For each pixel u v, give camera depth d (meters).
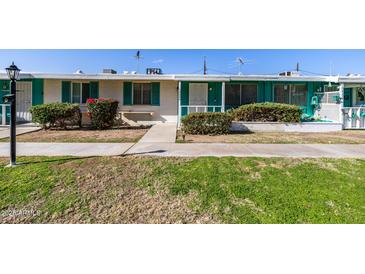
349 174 6.30
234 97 16.73
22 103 16.67
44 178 5.97
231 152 8.12
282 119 14.57
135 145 9.25
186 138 11.18
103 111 14.40
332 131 14.39
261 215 4.84
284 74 17.84
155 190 5.57
